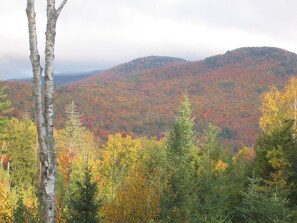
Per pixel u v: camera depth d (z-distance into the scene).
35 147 47.41
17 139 49.22
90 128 128.75
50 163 6.70
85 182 15.24
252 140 108.31
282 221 14.60
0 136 38.56
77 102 163.38
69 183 21.05
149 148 23.84
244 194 17.25
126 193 16.86
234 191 20.31
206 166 21.67
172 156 24.53
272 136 22.03
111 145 63.62
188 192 18.27
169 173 19.36
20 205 14.41
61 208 15.55
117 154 62.69
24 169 44.78
